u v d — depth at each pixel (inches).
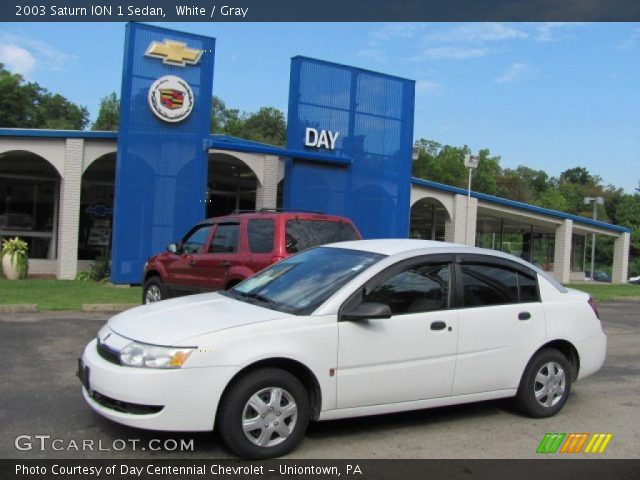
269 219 358.9
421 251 224.1
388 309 196.5
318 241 356.2
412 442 207.0
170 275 423.2
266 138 3115.2
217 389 179.3
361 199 781.9
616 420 240.4
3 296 502.6
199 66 688.4
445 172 2822.3
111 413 180.5
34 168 851.4
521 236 1365.7
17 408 223.9
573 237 1403.8
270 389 187.0
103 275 709.3
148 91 664.4
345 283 207.5
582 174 4803.2
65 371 277.9
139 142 663.8
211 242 396.5
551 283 250.4
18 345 328.8
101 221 901.2
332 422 223.3
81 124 2586.1
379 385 203.5
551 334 240.4
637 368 342.6
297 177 741.3
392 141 801.6
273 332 188.9
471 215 1035.9
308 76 743.7
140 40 659.4
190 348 178.9
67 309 460.8
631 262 2696.9
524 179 4101.9
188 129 686.5
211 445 195.2
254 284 237.8
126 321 202.1
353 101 773.3
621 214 3090.6
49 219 860.0
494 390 228.4
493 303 231.3
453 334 217.6
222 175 987.9
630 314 627.8
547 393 239.6
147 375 176.2
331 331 196.1
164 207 676.7
